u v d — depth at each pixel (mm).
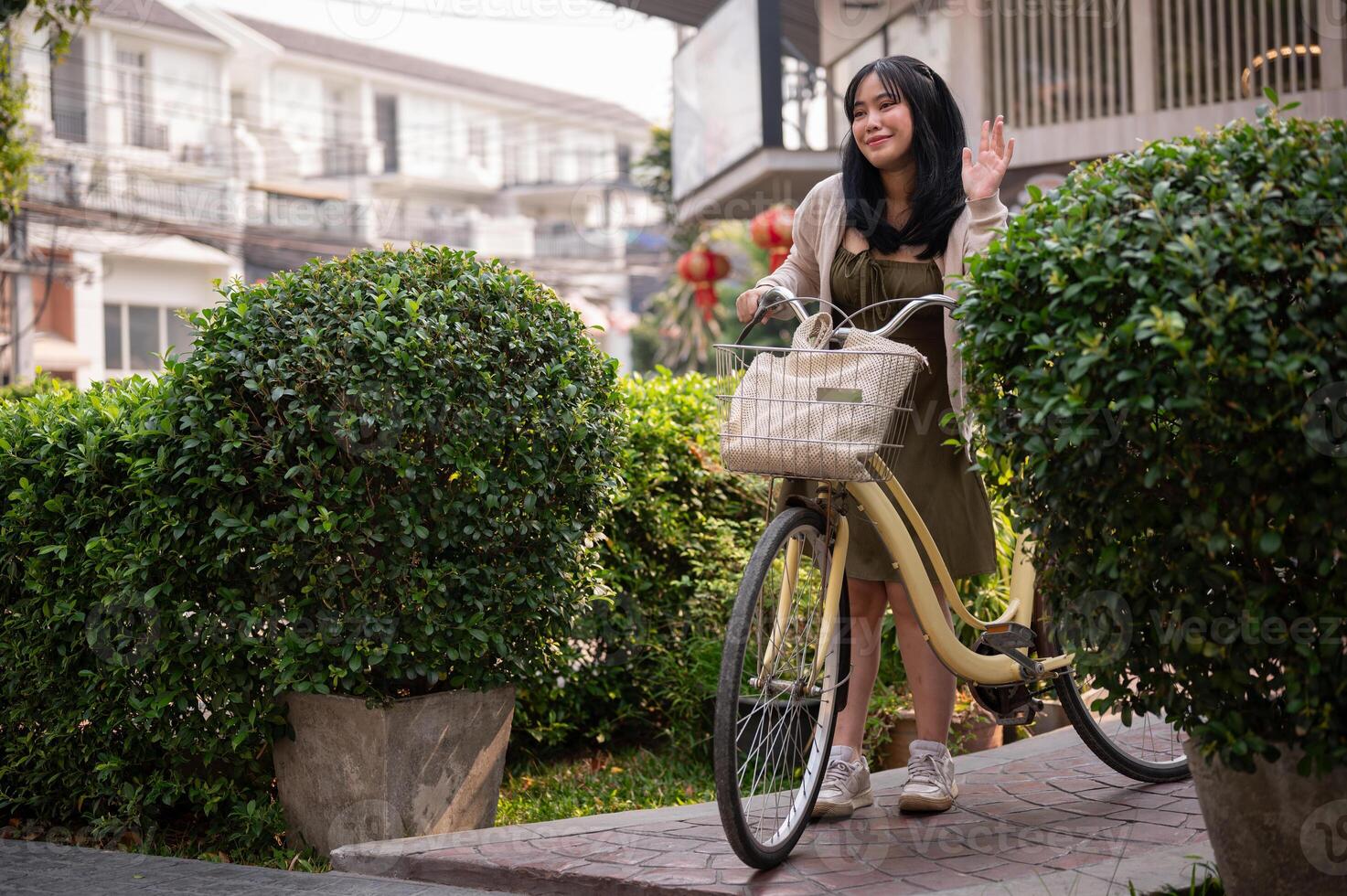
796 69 11430
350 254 3170
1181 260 1942
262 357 2973
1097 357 1995
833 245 3010
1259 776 2098
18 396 3797
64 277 19062
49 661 3316
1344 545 1952
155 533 3014
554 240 34812
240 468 2953
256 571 3004
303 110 32844
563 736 4102
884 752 3896
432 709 3021
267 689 3076
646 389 4598
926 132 2885
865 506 2688
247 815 3102
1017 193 9898
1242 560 2082
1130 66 9156
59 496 3254
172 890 2648
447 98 36719
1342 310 1914
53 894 2639
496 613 3119
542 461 3180
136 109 25500
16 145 7535
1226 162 2043
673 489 4438
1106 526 2135
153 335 23594
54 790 3412
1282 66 8609
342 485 2922
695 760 4113
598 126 41438
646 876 2469
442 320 3000
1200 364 1899
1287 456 1926
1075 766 3336
